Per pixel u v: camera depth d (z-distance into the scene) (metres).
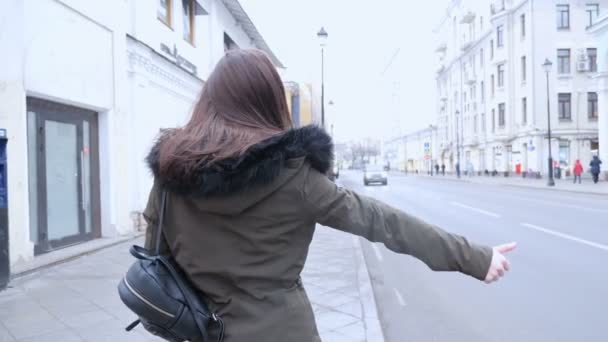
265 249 1.34
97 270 6.91
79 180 8.71
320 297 5.90
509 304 5.80
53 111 8.01
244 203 1.30
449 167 65.81
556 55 39.78
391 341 4.67
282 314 1.35
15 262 6.60
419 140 86.06
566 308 5.58
